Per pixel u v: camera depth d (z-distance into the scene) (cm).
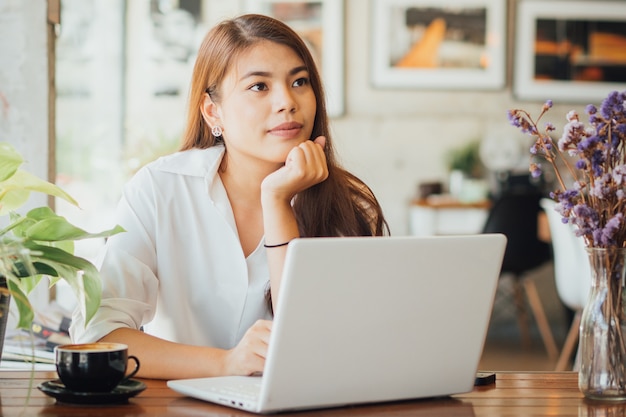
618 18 761
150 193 202
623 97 147
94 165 709
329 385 137
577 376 177
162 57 730
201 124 211
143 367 165
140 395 149
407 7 751
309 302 132
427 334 145
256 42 192
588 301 152
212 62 196
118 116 723
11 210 170
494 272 150
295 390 134
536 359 602
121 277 190
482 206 668
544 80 760
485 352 629
